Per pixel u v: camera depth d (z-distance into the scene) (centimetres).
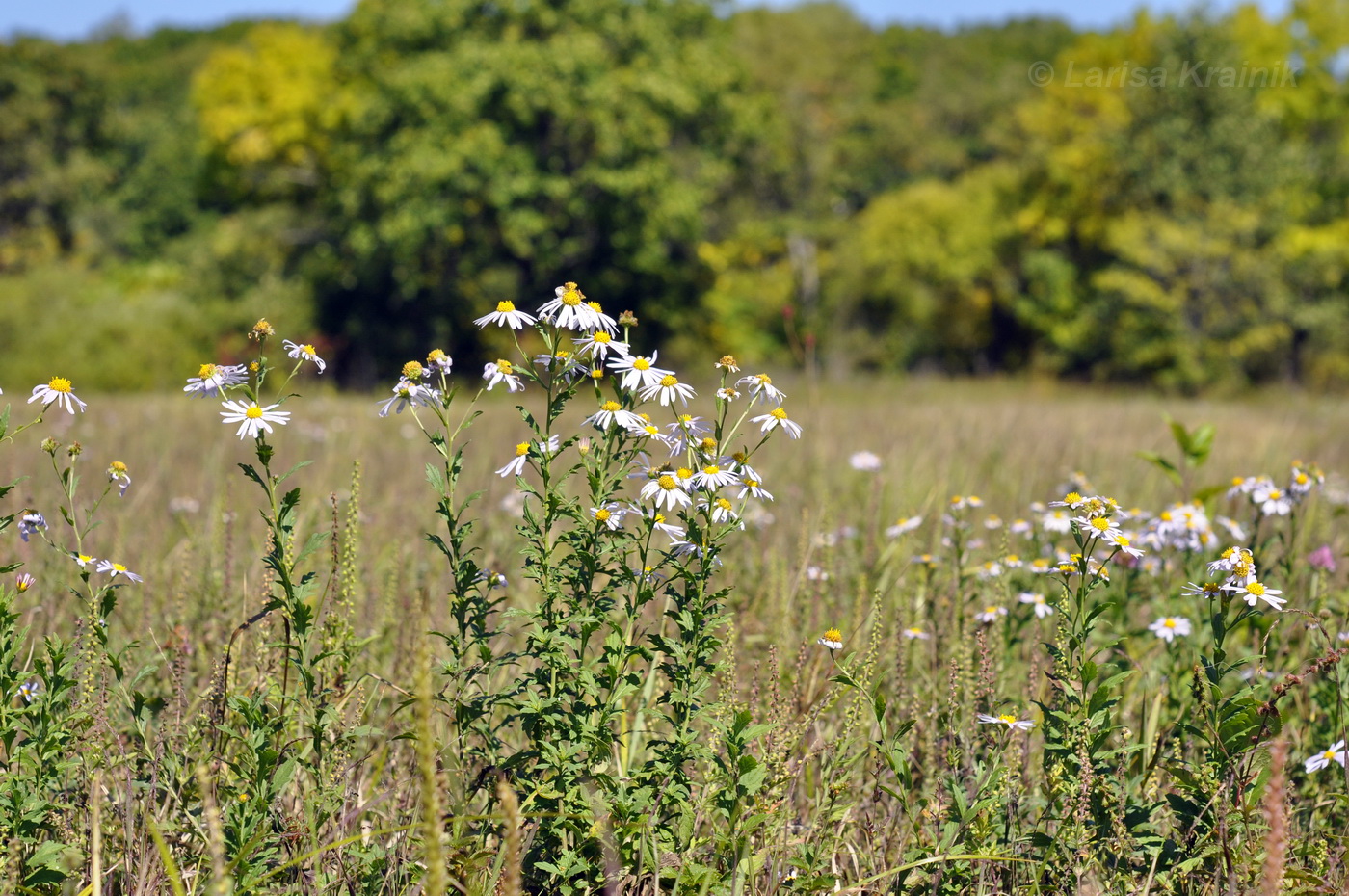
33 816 244
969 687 320
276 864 256
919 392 2403
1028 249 3684
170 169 5481
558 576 270
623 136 2814
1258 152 2991
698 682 270
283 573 259
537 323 267
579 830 249
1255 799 258
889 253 3769
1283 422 1337
